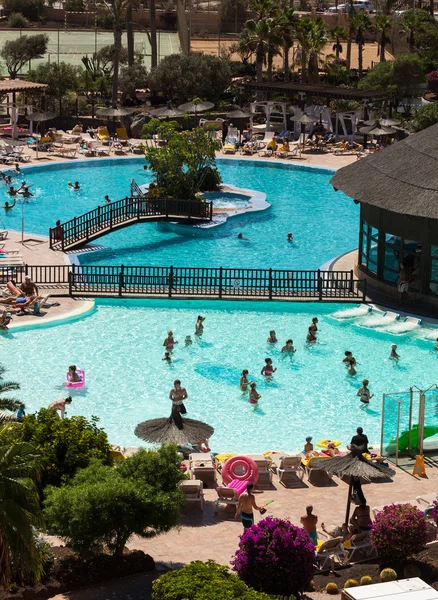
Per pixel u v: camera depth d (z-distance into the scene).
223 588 16.16
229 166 68.69
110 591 18.38
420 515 19.72
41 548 18.72
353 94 72.38
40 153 68.50
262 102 77.12
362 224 43.09
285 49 85.62
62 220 52.62
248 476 23.14
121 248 48.19
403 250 39.91
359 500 22.62
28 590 18.12
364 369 33.38
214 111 83.12
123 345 34.91
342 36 95.38
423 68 85.69
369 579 18.58
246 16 129.38
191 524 21.72
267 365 32.31
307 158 69.75
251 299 39.78
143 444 27.28
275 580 17.80
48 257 44.50
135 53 101.88
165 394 30.86
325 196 60.69
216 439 27.84
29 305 37.41
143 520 18.53
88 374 32.12
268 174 66.38
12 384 23.25
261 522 18.42
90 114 80.81
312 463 22.66
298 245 49.78
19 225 51.22
